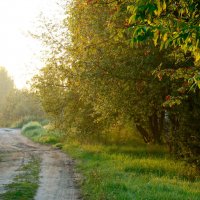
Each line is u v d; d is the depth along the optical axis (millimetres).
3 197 13703
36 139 41312
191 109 19031
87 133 30594
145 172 19078
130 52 18922
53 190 15164
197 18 7645
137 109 21047
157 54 18578
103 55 19250
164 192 13641
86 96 23781
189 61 17609
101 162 22406
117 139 34562
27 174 19141
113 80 19828
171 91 19375
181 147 19562
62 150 31891
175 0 8195
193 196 13156
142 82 19547
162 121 30594
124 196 12734
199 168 19078
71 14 19266
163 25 7617
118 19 15109
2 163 23594
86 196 13914
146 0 7086
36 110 82688
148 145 31281
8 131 58625
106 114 22828
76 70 21047
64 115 30641
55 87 30125
